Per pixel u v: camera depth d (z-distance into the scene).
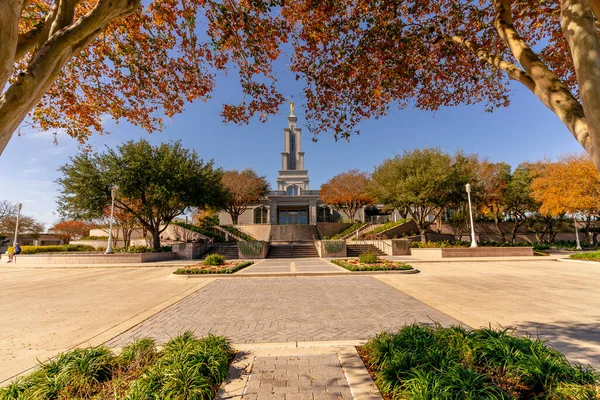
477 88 6.70
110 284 10.29
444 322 5.10
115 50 6.00
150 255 19.69
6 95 2.10
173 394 2.46
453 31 5.89
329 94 6.27
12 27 1.93
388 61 5.91
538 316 5.40
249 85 6.48
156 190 19.91
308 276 11.41
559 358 2.88
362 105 6.56
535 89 2.95
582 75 2.13
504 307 6.13
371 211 43.16
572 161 20.59
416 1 5.33
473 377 2.50
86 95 6.05
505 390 2.49
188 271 11.88
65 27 2.48
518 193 27.17
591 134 2.07
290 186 47.59
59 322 5.45
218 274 11.62
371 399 2.56
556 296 7.21
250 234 34.88
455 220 27.92
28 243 41.19
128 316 5.85
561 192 20.30
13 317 5.84
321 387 2.77
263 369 3.16
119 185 19.92
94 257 18.31
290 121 51.91
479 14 5.64
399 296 7.41
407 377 2.63
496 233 32.31
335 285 9.24
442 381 2.40
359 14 5.36
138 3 3.10
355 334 4.55
